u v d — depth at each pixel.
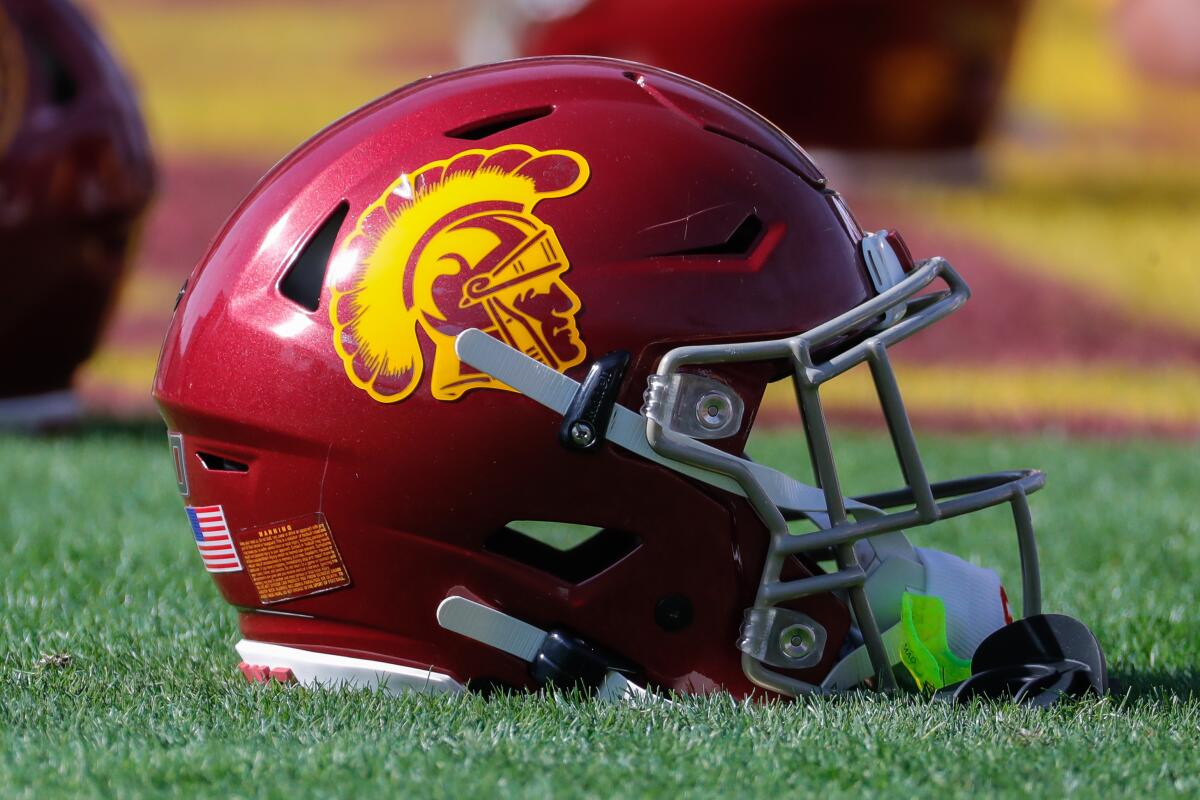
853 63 46.47
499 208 9.32
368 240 9.40
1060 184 51.62
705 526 9.54
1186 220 47.12
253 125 59.22
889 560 10.49
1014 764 8.54
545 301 9.22
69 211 22.94
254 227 9.80
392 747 8.68
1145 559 16.05
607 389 9.21
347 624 9.84
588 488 9.38
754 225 9.59
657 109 9.74
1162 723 9.59
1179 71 68.94
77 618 12.98
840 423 28.22
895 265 9.91
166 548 16.08
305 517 9.62
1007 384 31.52
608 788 8.07
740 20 45.50
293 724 9.19
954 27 46.66
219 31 77.44
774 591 9.54
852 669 9.99
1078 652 10.07
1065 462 22.09
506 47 49.12
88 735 9.09
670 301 9.30
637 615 9.62
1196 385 31.55
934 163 49.44
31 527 17.12
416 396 9.27
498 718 9.24
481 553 9.52
